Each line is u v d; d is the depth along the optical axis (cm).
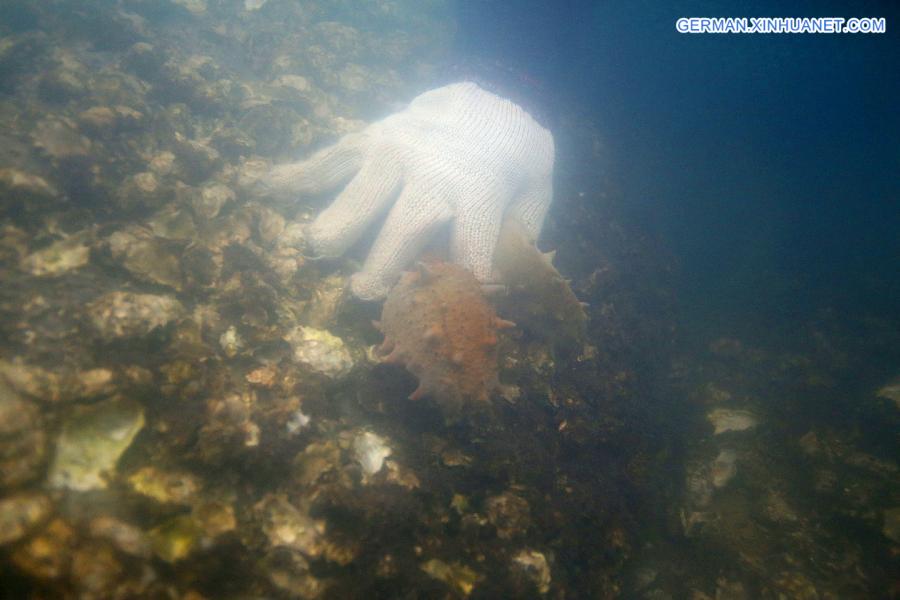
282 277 38
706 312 66
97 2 61
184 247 34
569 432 41
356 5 84
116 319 28
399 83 68
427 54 79
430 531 30
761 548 42
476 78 43
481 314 31
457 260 36
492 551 31
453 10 95
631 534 39
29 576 20
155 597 22
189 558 24
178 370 29
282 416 31
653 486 43
